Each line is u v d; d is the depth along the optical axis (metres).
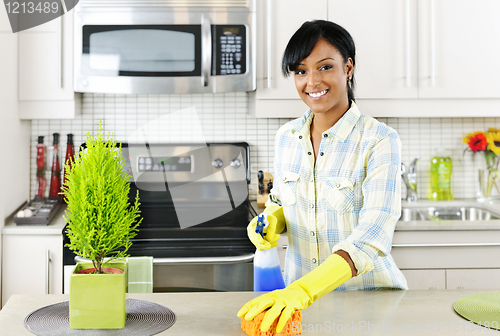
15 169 2.32
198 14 2.27
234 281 2.06
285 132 1.42
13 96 2.24
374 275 1.31
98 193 0.92
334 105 1.26
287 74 1.23
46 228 2.08
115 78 2.27
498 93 2.39
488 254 2.16
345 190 1.27
